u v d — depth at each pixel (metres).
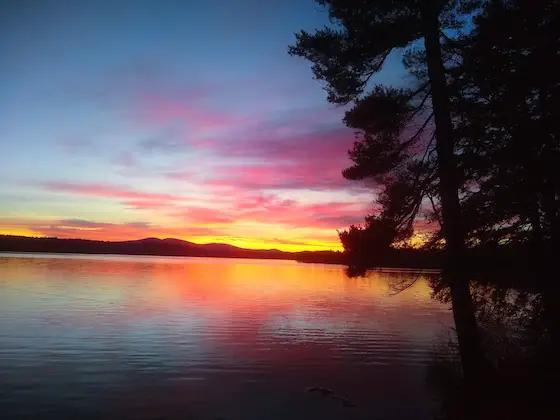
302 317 21.14
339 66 10.16
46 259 90.12
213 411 8.41
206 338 15.16
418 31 9.45
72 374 10.45
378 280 53.03
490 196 7.64
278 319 20.23
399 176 10.17
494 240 7.98
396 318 21.33
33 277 40.72
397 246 9.95
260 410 8.52
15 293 27.58
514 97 7.01
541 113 6.77
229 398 9.16
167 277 48.69
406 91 9.78
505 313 8.14
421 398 9.23
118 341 14.19
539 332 7.73
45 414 7.93
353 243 10.21
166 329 16.61
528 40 6.82
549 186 6.68
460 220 8.30
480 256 8.16
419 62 10.18
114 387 9.59
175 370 11.06
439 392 9.31
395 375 11.10
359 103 10.03
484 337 9.03
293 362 12.21
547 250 7.16
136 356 12.33
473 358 8.21
